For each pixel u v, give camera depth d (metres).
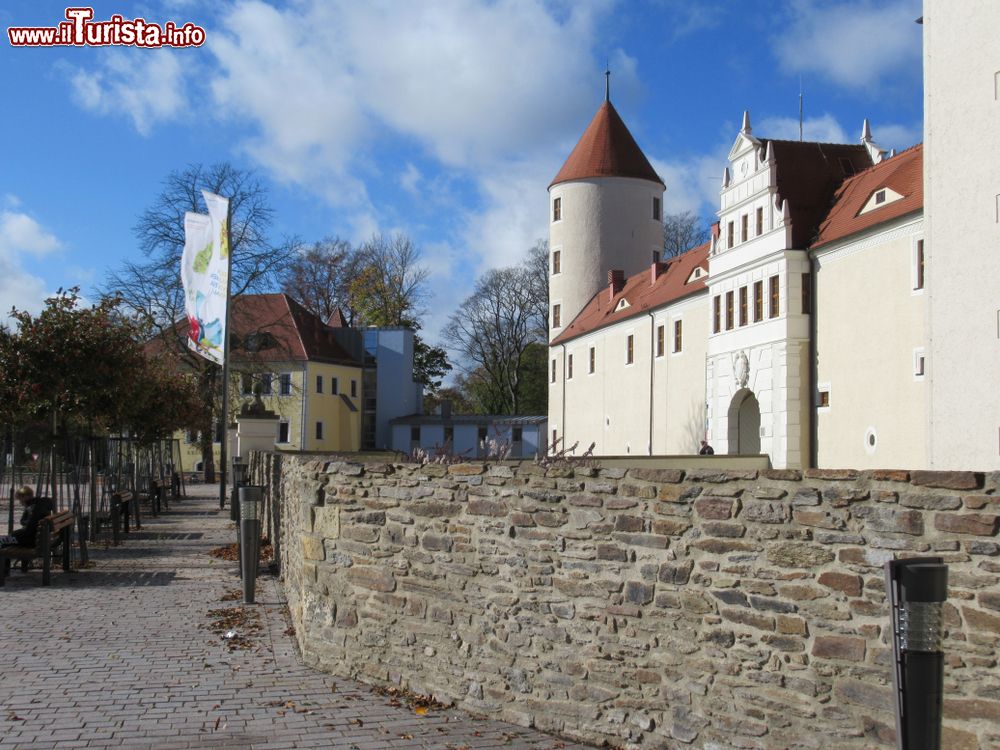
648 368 48.62
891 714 5.43
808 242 33.88
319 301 83.69
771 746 5.96
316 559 9.19
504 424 76.12
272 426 28.83
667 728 6.52
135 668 8.97
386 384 81.00
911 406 27.89
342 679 8.70
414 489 8.32
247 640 10.20
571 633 7.12
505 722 7.47
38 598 12.81
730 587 6.21
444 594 8.02
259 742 6.87
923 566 4.21
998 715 4.96
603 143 64.69
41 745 6.75
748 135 37.16
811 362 33.56
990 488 5.05
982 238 20.50
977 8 20.91
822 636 5.75
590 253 63.78
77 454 18.55
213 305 29.45
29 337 16.92
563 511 7.21
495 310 80.25
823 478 5.77
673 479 6.55
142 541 20.12
